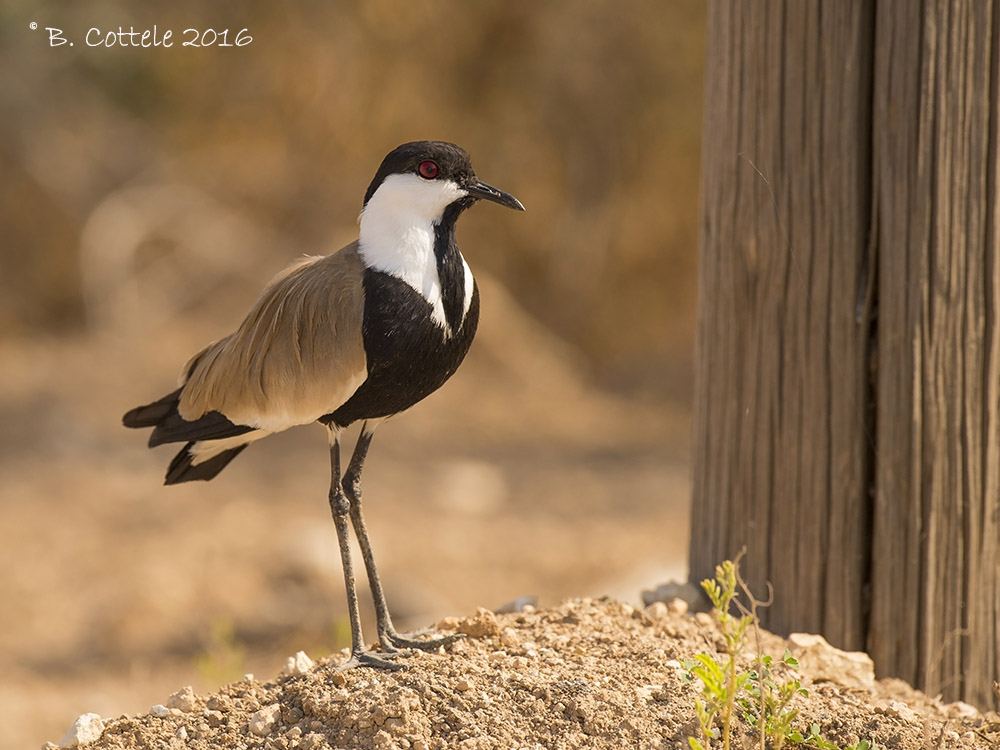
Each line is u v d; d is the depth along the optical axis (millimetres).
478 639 7289
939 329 7434
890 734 6227
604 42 26188
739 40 7758
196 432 7637
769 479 7934
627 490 18484
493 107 26500
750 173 7770
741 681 5836
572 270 26328
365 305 6945
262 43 25750
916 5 7203
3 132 25219
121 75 25234
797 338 7734
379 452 19828
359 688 6492
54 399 21234
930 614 7645
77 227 25484
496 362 24094
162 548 15625
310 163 26250
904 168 7344
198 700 6793
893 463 7582
